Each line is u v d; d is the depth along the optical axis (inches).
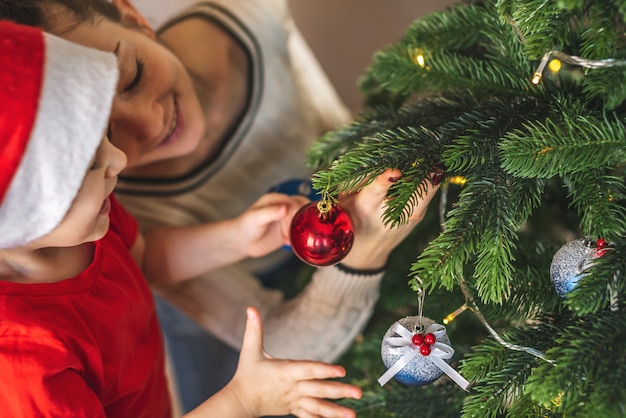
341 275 31.6
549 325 24.4
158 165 40.6
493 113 25.0
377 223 27.7
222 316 40.1
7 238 21.7
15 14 26.4
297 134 44.9
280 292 41.3
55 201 21.3
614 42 21.5
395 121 27.4
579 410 20.7
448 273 22.8
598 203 22.4
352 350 35.4
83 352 26.8
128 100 30.1
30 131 20.4
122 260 31.4
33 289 26.1
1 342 24.9
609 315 22.0
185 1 41.6
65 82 20.9
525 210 23.9
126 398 30.8
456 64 27.3
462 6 28.4
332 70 62.4
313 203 27.3
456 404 28.0
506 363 24.1
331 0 62.1
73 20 28.2
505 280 22.7
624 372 20.2
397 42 29.7
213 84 41.9
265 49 43.8
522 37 22.8
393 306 33.8
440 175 24.6
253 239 33.8
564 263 23.3
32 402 24.9
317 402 27.0
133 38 30.9
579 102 23.6
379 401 29.1
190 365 47.9
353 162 24.0
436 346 24.7
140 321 31.5
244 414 27.2
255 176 43.8
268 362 27.5
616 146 22.1
